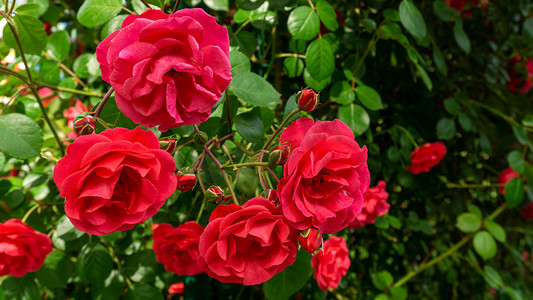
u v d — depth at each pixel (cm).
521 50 95
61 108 69
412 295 86
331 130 32
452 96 84
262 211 31
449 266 83
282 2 49
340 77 61
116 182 29
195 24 29
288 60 61
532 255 107
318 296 69
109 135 30
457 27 64
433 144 68
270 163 33
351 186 32
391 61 75
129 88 28
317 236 32
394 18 57
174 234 47
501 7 87
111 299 53
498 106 93
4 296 49
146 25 29
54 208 56
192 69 29
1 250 43
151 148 30
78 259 50
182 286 61
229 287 67
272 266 32
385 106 74
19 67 57
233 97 42
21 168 64
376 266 82
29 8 38
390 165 74
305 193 32
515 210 98
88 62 56
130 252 57
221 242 31
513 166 74
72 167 29
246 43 53
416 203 87
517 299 76
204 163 44
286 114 37
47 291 63
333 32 59
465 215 78
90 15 41
